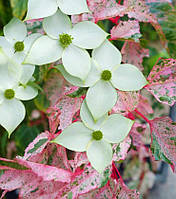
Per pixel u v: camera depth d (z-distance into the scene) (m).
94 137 0.41
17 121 0.41
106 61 0.41
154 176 0.82
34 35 0.41
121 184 0.44
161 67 0.43
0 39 0.40
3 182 0.40
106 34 0.40
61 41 0.39
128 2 0.43
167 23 0.47
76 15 0.42
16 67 0.40
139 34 0.44
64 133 0.41
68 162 0.42
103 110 0.40
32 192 0.41
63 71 0.40
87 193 0.43
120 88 0.41
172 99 0.43
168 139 0.44
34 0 0.39
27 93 0.41
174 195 0.83
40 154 0.43
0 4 0.43
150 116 0.63
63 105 0.42
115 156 0.42
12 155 0.51
